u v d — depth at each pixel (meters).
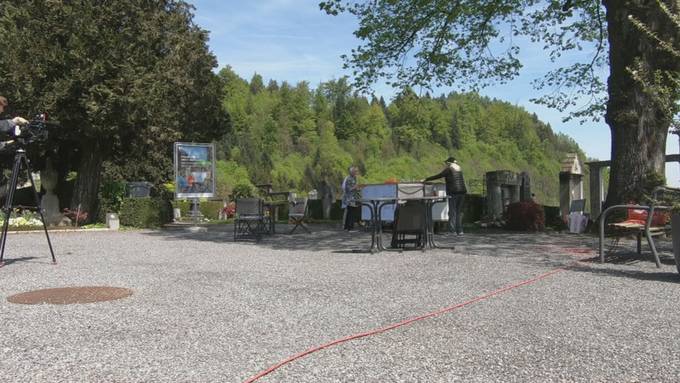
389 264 8.17
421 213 10.20
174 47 19.38
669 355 3.64
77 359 3.52
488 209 18.22
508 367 3.41
